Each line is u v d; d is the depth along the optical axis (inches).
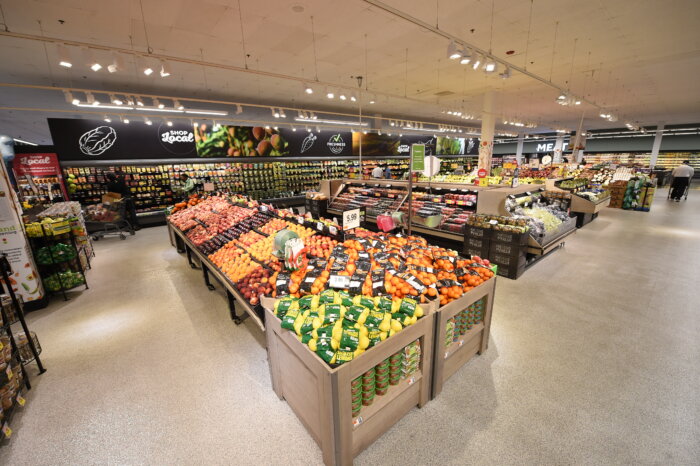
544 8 205.3
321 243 135.6
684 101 559.2
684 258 231.6
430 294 95.3
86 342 140.8
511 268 196.9
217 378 115.3
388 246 129.7
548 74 379.2
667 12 212.4
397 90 455.8
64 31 219.8
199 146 472.7
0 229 160.1
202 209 257.6
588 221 358.0
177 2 186.4
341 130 645.3
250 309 108.2
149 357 128.8
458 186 262.7
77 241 233.0
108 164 399.5
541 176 463.2
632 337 132.9
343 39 251.4
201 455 85.0
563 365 116.0
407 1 193.9
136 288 200.4
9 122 553.3
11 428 95.1
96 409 102.0
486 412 95.7
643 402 98.0
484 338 121.3
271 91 423.8
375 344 77.6
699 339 130.9
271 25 222.2
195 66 307.0
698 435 86.3
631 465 78.3
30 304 171.9
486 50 285.6
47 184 343.9
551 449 83.1
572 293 175.3
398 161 762.8
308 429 90.1
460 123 922.7
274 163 533.6
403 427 90.9
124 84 359.3
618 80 410.3
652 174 722.8
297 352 81.0
